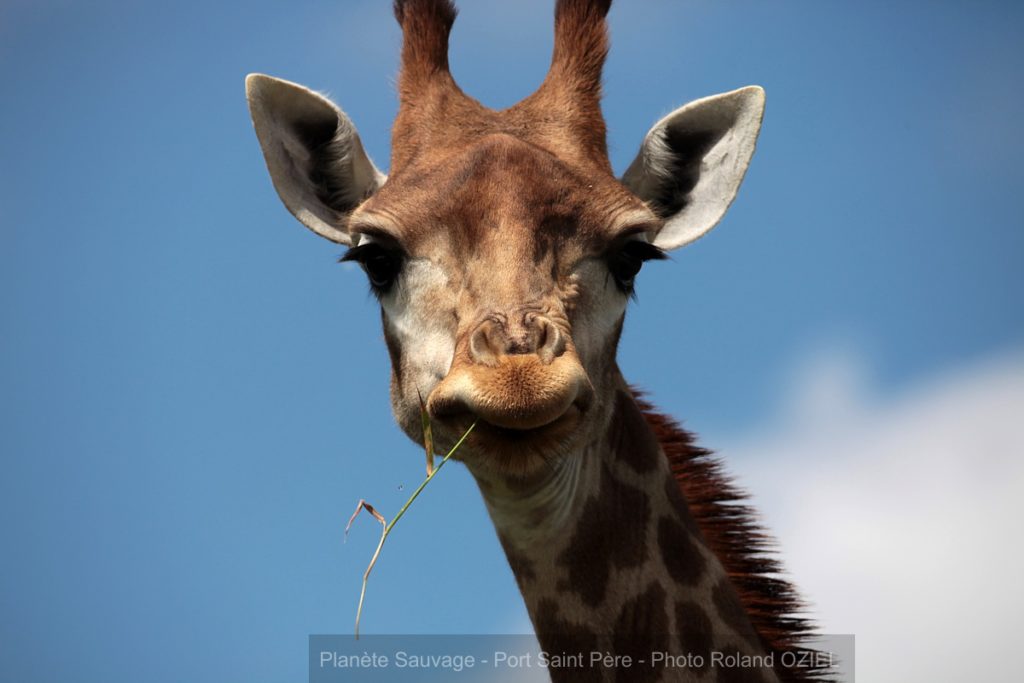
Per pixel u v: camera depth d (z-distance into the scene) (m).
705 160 23.17
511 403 17.19
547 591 20.59
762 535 22.38
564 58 22.73
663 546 21.08
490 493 20.33
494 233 19.27
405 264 20.11
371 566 19.98
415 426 20.67
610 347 20.47
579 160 21.03
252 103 22.66
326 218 23.33
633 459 21.45
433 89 22.56
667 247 23.02
